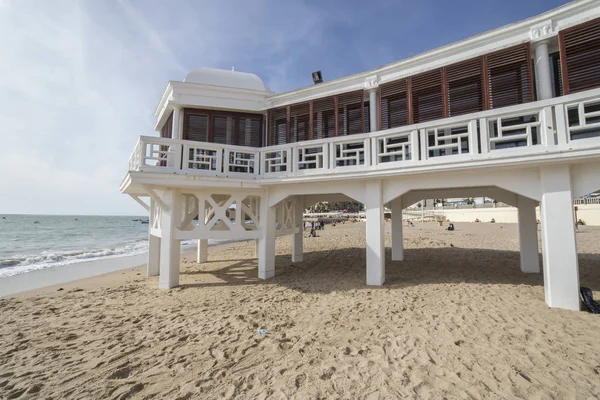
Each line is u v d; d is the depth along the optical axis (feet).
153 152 24.44
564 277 17.48
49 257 56.34
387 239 68.54
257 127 30.07
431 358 12.26
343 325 16.17
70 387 10.91
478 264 33.71
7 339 15.38
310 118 27.53
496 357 12.18
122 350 13.85
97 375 11.71
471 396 9.73
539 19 18.97
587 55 17.53
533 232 28.96
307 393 10.16
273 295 22.75
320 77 30.53
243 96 29.12
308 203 39.93
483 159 18.74
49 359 13.11
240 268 35.73
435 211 168.76
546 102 17.65
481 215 142.51
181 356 13.16
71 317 18.83
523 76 19.69
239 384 10.88
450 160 20.21
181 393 10.40
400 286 24.08
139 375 11.69
